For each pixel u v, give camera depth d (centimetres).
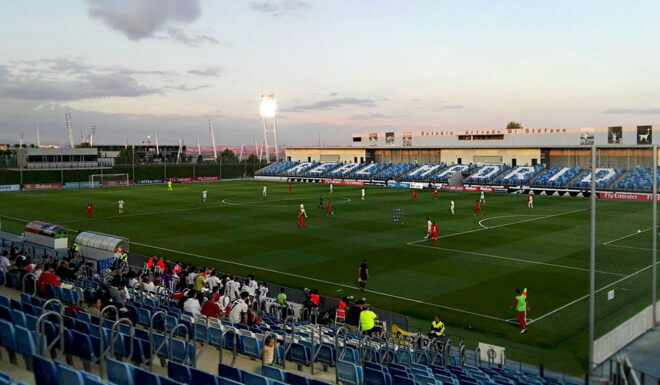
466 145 9669
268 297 2512
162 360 1265
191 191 8269
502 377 1488
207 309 1727
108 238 3341
